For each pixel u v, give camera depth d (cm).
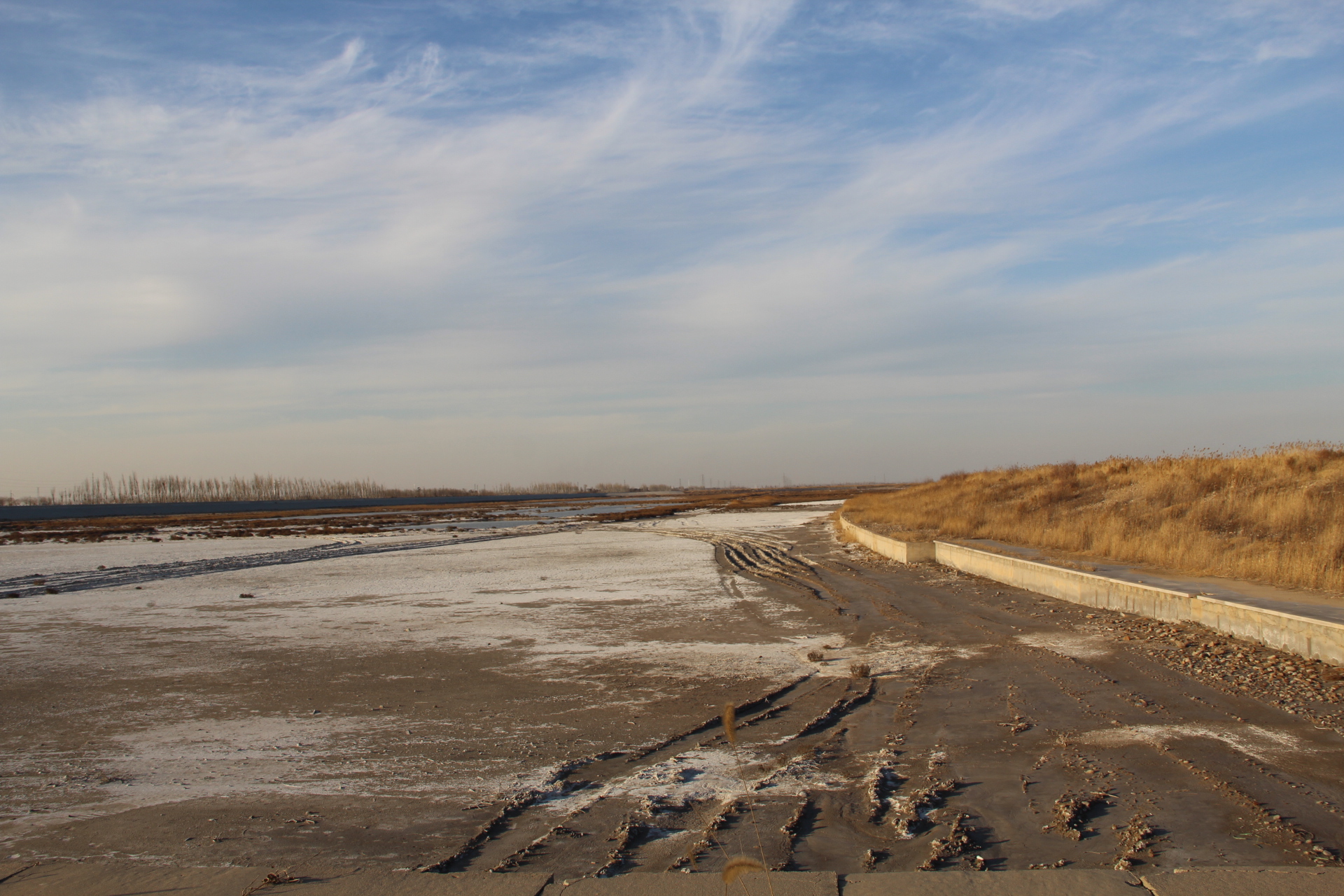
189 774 793
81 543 5528
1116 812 597
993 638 1360
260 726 979
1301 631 1049
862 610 1747
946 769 725
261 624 1828
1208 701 898
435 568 3147
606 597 2130
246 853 579
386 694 1133
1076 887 441
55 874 507
